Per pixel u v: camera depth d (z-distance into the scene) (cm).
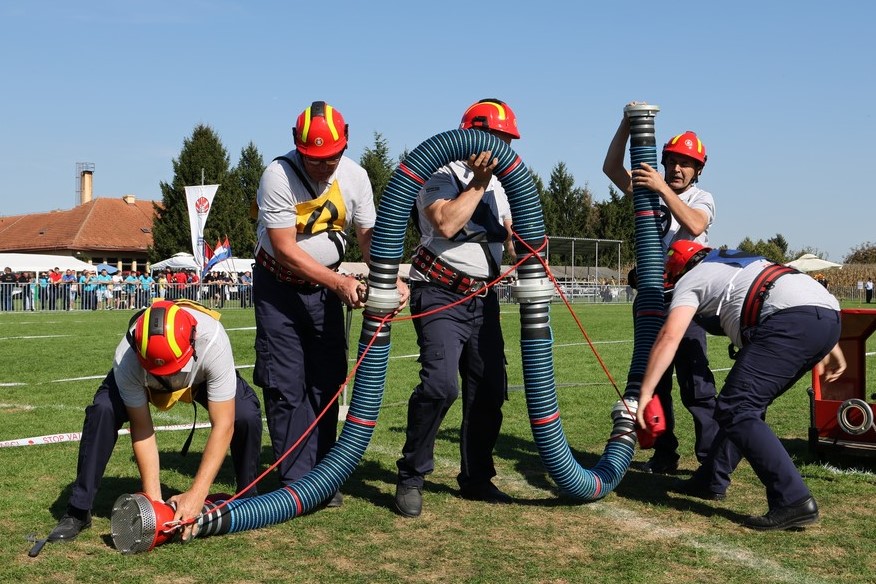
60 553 378
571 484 452
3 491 484
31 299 3095
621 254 6556
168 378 380
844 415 506
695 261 456
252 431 444
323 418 479
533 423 453
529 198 450
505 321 2194
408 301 474
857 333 562
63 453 586
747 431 416
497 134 455
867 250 8019
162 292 3362
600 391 917
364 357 448
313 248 465
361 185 477
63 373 1086
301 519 434
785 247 8312
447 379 439
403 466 446
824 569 357
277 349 466
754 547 387
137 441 405
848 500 468
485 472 477
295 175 448
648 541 398
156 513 377
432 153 435
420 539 401
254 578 347
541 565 363
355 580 345
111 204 6072
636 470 554
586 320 2403
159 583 341
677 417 740
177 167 5369
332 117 436
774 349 418
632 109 518
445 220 434
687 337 514
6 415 757
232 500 416
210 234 5356
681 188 541
